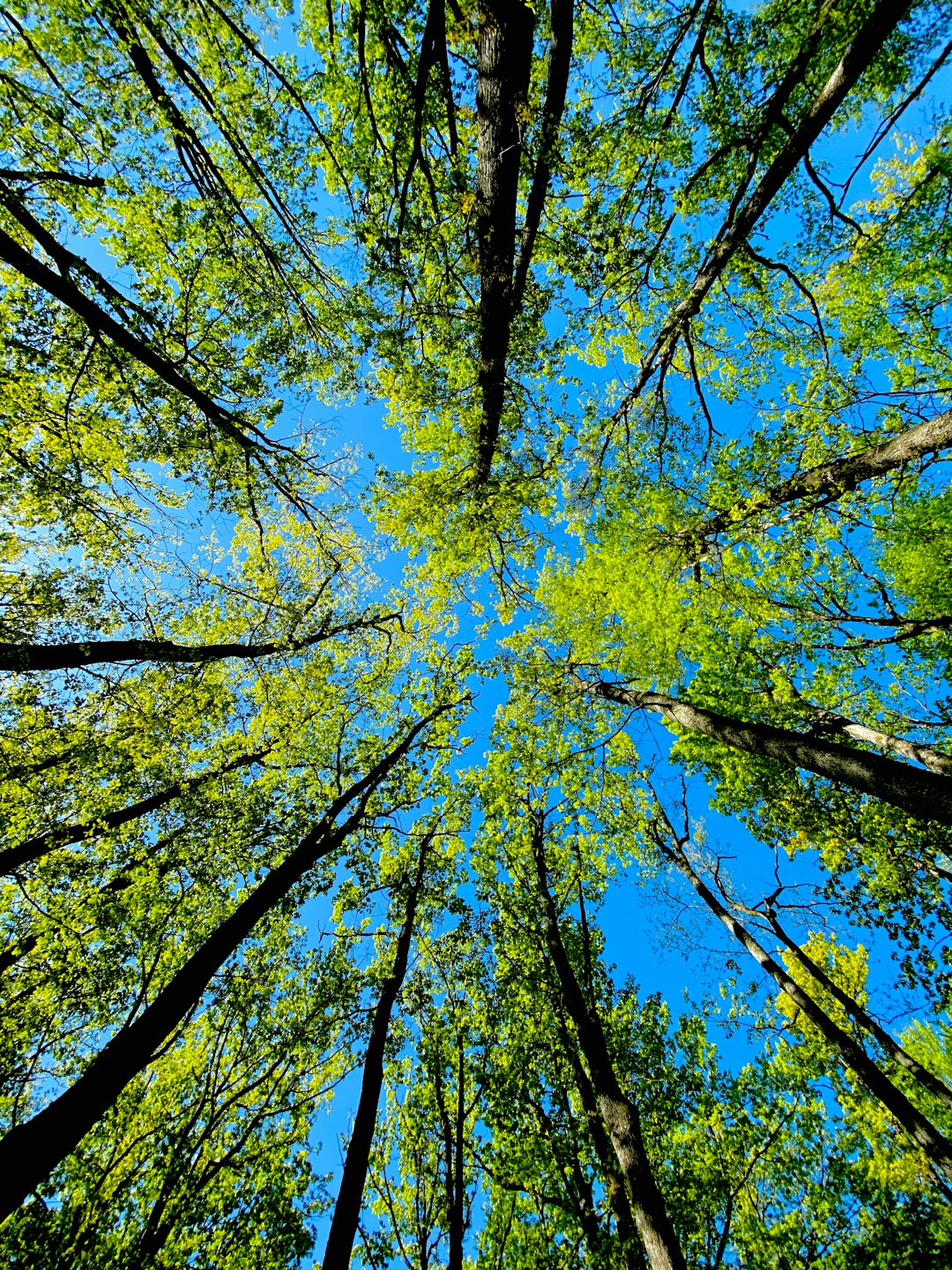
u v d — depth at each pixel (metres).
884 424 8.70
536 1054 9.75
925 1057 11.87
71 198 7.13
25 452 8.26
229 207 7.42
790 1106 9.32
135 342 6.53
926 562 9.44
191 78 5.86
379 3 5.66
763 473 9.52
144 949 9.41
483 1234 9.29
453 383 9.85
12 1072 7.68
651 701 10.22
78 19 5.59
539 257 8.55
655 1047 9.91
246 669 11.68
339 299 8.41
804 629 11.17
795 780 10.21
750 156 7.32
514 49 6.52
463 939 10.75
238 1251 8.08
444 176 7.07
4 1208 3.72
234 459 8.91
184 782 10.89
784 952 11.22
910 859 9.37
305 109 6.66
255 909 7.04
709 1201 8.58
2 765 8.05
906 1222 8.21
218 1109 8.92
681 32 6.46
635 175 7.78
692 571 11.26
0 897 8.84
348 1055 10.14
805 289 8.89
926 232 8.31
